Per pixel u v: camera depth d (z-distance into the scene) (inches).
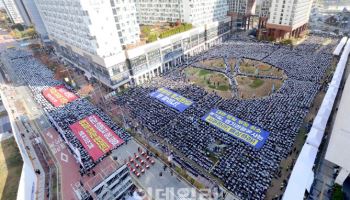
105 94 3427.7
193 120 2556.6
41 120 2903.5
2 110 3169.3
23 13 6939.0
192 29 4436.5
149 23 5142.7
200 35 4741.6
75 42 3843.5
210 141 2219.5
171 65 4259.4
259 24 5585.6
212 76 3735.2
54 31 4581.7
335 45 4360.2
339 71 3026.6
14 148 2271.2
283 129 2255.2
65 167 2126.0
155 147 2251.5
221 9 5280.5
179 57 4375.0
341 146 1571.1
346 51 3666.3
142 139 2373.3
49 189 1909.4
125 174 1784.0
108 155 2210.9
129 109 2920.8
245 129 2316.7
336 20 6156.5
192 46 4645.7
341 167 1647.4
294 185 1587.1
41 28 5629.9
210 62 4318.4
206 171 1924.2
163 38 3887.8
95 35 3053.6
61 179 1995.6
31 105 3292.3
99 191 1652.3
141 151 2214.6
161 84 3531.0
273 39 5103.3
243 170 1855.3
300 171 1675.7
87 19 2955.2
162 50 3882.9
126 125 2598.4
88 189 1696.6
